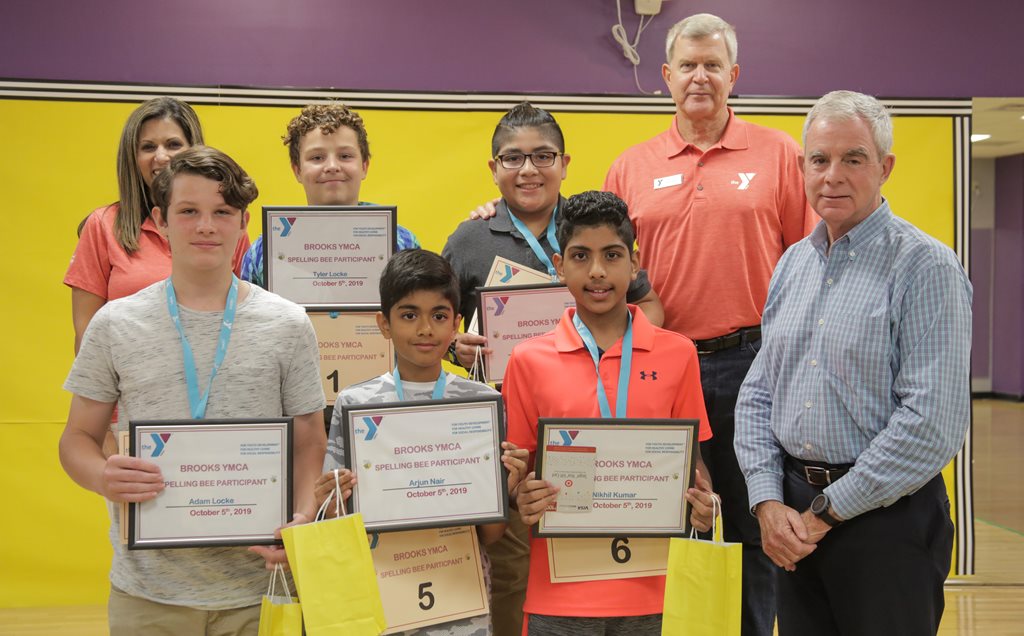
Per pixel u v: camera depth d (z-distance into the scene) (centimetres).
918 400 188
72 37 390
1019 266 1122
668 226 284
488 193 414
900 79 427
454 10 409
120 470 178
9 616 384
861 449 197
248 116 399
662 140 299
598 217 212
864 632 195
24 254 393
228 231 187
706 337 278
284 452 185
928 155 429
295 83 403
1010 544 503
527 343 223
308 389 196
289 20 401
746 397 225
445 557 201
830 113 200
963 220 430
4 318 393
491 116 411
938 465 188
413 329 204
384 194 408
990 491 650
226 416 187
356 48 405
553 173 273
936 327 190
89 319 255
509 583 262
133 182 256
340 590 176
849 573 196
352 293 250
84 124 393
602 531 201
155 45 395
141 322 187
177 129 259
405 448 195
